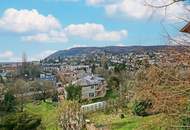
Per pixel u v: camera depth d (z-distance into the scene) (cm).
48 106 9612
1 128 4334
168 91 1241
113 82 7575
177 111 1245
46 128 4888
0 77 14588
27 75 16600
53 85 12731
